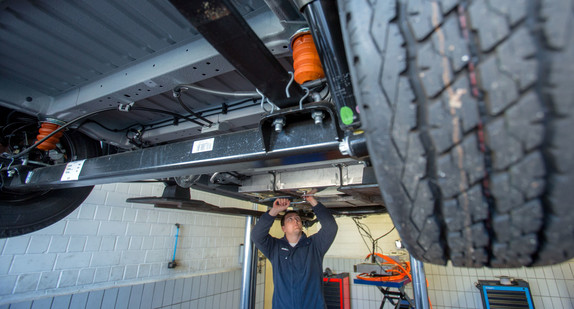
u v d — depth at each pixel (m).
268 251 1.78
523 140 0.25
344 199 1.66
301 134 0.63
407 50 0.29
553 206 0.26
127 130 1.39
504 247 0.31
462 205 0.30
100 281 2.22
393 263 3.06
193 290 2.92
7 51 0.87
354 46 0.32
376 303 3.93
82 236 2.18
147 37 0.82
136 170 0.85
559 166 0.24
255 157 0.66
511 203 0.27
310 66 0.58
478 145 0.27
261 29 0.70
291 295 1.58
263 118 0.62
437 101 0.28
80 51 0.88
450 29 0.27
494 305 3.17
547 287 3.34
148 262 2.60
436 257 0.37
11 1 0.69
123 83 0.92
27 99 1.04
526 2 0.24
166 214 2.85
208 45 0.79
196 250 3.10
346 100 0.51
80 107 1.05
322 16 0.43
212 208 1.67
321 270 1.73
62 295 1.98
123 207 2.49
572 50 0.22
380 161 0.33
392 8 0.30
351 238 4.44
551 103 0.23
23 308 1.80
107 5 0.71
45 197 1.33
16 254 1.84
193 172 0.80
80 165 1.01
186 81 0.88
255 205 3.63
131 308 2.37
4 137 1.16
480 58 0.26
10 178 1.17
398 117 0.30
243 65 0.55
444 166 0.29
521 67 0.24
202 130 1.19
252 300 2.08
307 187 1.42
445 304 3.64
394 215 0.36
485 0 0.26
